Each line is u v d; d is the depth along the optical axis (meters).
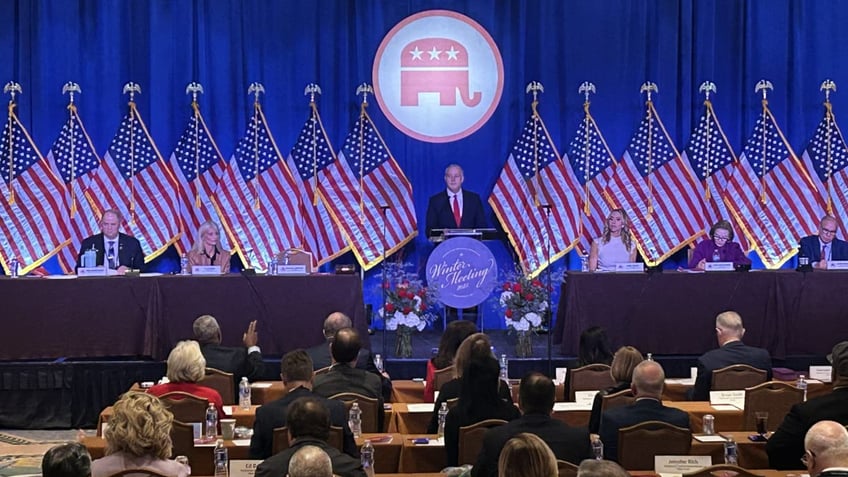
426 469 6.66
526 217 13.86
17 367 10.68
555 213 13.86
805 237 13.15
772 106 14.38
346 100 14.23
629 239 12.47
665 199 13.86
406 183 13.92
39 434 10.55
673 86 14.25
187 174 13.80
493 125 14.32
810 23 14.32
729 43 14.35
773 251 13.85
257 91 13.88
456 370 7.29
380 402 7.47
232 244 13.68
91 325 10.77
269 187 13.75
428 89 14.23
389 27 14.22
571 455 5.62
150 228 13.51
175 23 14.02
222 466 6.14
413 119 14.25
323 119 14.22
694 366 11.30
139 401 5.40
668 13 14.22
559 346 11.99
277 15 14.13
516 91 14.30
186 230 13.77
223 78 14.12
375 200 13.88
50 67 13.92
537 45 14.27
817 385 8.43
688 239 13.78
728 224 12.40
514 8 14.27
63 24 13.93
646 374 6.36
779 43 14.34
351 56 14.23
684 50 14.25
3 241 13.29
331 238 13.90
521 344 11.45
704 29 14.24
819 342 11.39
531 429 5.66
